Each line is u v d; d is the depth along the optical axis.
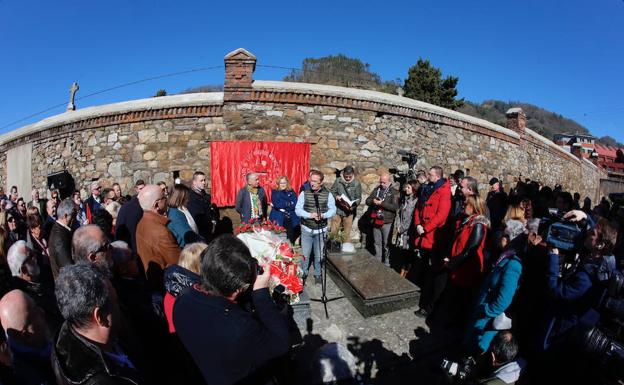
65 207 3.41
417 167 8.22
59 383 1.48
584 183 17.72
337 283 5.06
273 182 7.26
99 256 2.29
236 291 1.66
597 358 2.26
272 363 1.64
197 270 2.33
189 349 1.62
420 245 5.09
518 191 7.11
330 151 7.54
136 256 2.74
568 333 2.56
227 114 7.20
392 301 4.28
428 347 3.63
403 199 6.15
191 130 7.26
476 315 3.10
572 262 2.85
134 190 7.44
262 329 1.62
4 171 11.21
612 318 2.36
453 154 8.89
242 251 1.69
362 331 3.90
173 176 7.31
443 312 4.23
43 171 9.10
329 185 7.55
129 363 1.74
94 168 7.91
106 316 1.59
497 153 10.05
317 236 5.08
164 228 2.89
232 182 7.18
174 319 1.71
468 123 9.09
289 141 7.36
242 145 7.18
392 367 3.34
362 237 7.80
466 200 3.97
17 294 1.84
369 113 7.72
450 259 3.95
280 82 7.75
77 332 1.53
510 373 2.53
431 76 25.69
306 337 3.76
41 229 4.55
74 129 8.14
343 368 1.62
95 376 1.44
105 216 3.95
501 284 2.86
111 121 7.62
